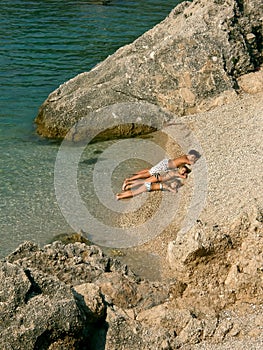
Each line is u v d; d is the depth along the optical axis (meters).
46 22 29.92
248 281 10.96
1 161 18.00
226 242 11.28
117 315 10.22
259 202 12.00
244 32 19.17
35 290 9.81
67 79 23.92
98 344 10.09
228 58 18.80
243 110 17.16
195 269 11.39
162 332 10.17
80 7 32.53
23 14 30.98
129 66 19.95
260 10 19.28
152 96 19.61
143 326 10.25
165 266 12.45
